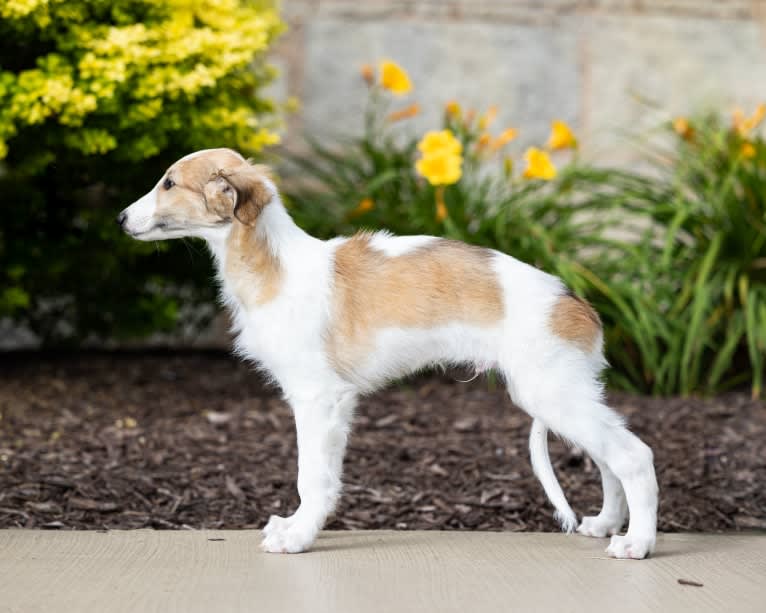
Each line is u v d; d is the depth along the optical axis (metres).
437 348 4.10
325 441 4.07
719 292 6.89
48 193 6.85
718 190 7.20
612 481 4.31
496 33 8.63
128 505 4.67
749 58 8.81
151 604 3.26
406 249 4.18
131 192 6.64
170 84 5.69
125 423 5.87
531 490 4.97
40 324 7.62
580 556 3.97
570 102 8.72
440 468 5.23
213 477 5.02
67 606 3.23
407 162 7.56
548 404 3.96
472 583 3.55
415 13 8.57
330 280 4.10
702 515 4.78
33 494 4.70
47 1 5.41
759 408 6.35
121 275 7.24
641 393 6.82
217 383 6.93
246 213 3.97
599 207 7.26
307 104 8.50
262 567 3.74
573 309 4.02
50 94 5.45
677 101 8.81
